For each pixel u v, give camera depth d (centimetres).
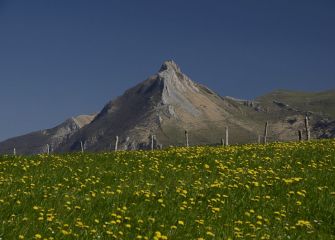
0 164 2639
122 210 1591
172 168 2402
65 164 2659
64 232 1327
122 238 1348
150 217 1548
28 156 3180
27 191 1888
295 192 1908
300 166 2430
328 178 2128
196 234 1419
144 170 2362
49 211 1580
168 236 1391
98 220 1510
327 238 1410
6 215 1508
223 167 2331
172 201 1761
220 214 1622
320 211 1675
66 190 1919
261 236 1413
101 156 3009
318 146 3144
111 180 2134
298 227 1515
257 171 2292
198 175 2238
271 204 1744
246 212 1611
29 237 1312
